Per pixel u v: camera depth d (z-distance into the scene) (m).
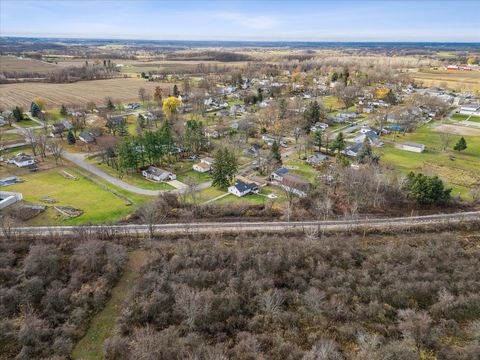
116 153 97.06
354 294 47.84
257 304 45.81
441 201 72.88
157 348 37.12
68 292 46.53
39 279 47.44
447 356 38.12
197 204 72.62
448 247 56.47
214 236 60.38
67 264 52.81
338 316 44.31
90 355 39.53
